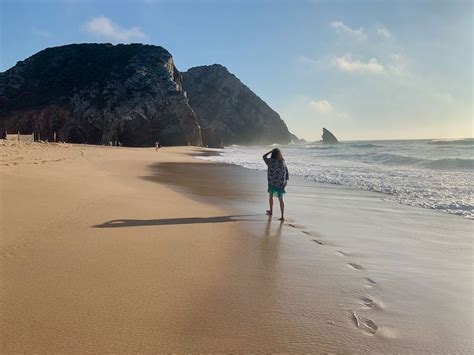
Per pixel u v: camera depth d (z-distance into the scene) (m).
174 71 106.25
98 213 8.66
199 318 3.88
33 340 3.29
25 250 5.75
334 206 12.03
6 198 9.02
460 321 4.08
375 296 4.71
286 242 7.28
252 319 3.93
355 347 3.46
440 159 26.94
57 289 4.42
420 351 3.44
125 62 96.94
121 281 4.77
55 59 104.06
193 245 6.68
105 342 3.32
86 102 88.81
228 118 152.25
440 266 6.08
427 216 10.53
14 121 86.88
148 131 86.25
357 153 46.03
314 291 4.80
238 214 10.09
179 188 15.37
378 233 8.39
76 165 20.47
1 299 4.09
